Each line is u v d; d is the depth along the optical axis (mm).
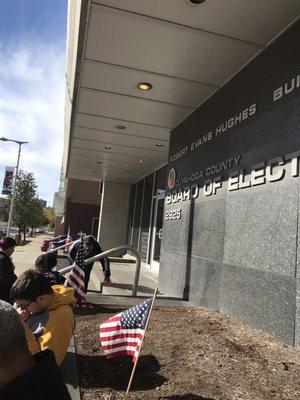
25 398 1354
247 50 6215
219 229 6754
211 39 6059
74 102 9172
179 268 8367
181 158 9195
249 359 4238
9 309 1424
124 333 3771
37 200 42938
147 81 7668
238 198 6219
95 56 6879
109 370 3979
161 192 15203
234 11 5375
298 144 4969
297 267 4707
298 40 5246
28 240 44750
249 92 6359
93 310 6359
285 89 5387
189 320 5797
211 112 7770
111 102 8867
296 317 4641
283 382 3689
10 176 33531
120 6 5504
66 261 12016
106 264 8719
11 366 1383
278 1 5090
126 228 21672
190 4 5332
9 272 5828
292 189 4957
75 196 33344
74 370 3895
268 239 5316
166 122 9867
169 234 9305
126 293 8547
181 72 7156
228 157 6816
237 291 5934
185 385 3619
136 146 12766
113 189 21906
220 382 3682
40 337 3209
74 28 6625
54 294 3453
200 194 7789
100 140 12406
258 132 5930
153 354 4359
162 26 5879
